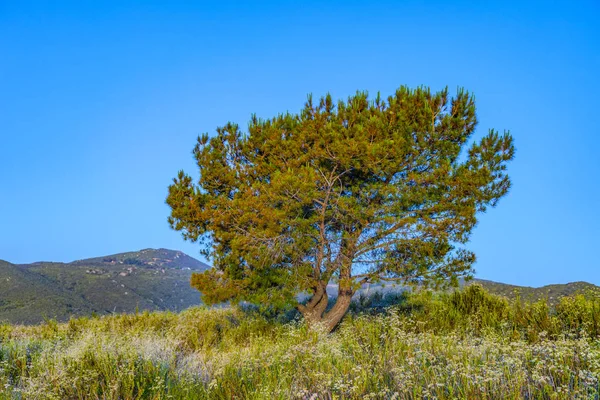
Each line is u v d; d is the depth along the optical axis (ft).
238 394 23.07
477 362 23.41
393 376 22.13
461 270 44.21
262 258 44.65
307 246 44.91
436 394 19.16
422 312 43.75
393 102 46.19
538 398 18.28
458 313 41.47
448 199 43.65
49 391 22.50
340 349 28.91
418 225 43.21
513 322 36.32
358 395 20.10
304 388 21.85
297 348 28.37
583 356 22.09
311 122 46.88
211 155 50.75
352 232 47.34
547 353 23.89
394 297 55.52
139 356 28.22
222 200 47.96
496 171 44.88
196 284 47.21
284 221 44.37
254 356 28.53
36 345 34.24
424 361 22.68
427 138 44.14
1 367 26.66
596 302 35.50
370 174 47.21
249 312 54.60
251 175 50.62
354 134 44.37
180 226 48.91
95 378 24.36
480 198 43.47
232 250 44.70
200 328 44.62
